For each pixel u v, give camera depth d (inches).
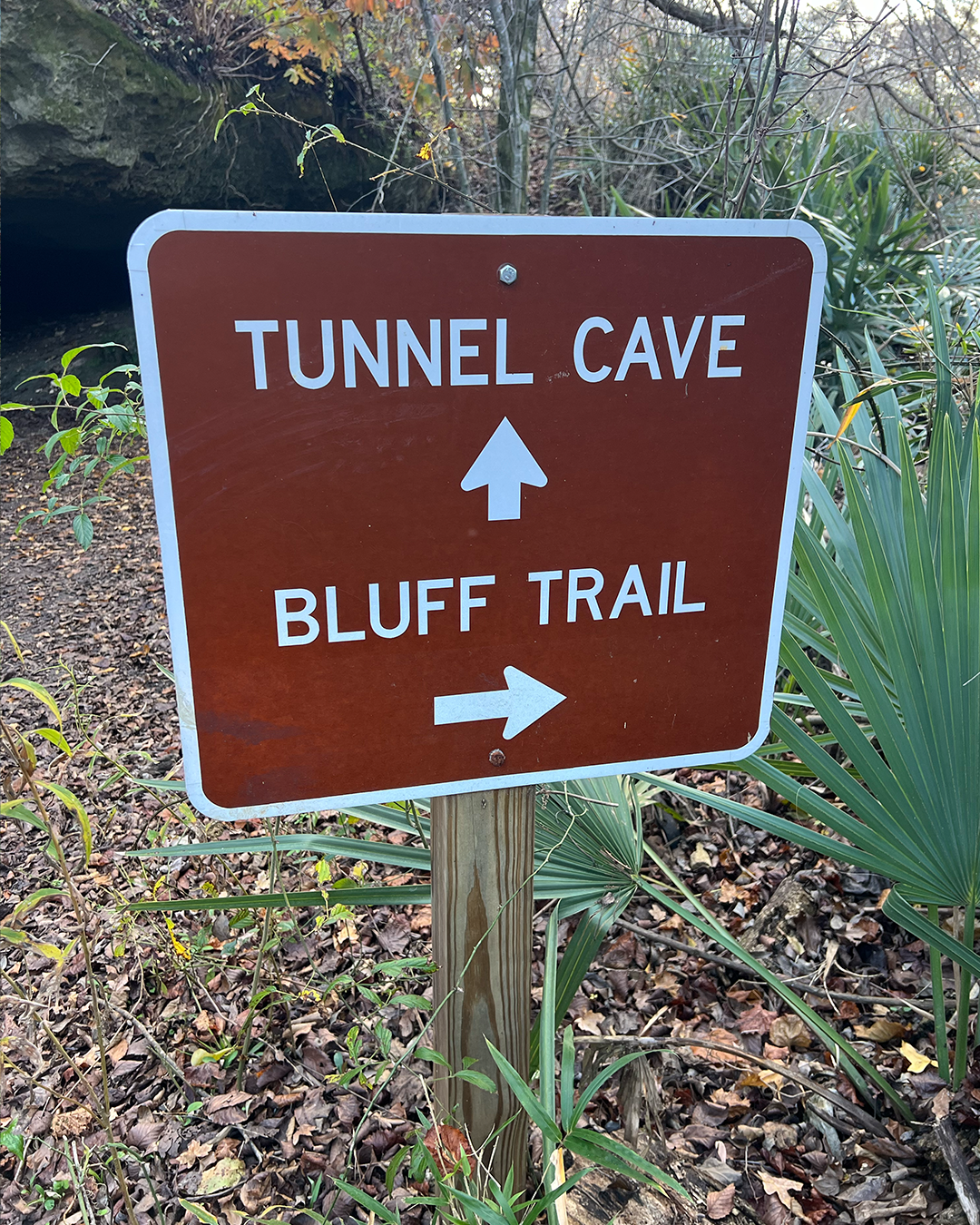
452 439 46.8
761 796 123.6
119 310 399.5
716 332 49.1
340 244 42.6
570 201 332.5
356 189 351.3
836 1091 83.7
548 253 45.3
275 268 42.2
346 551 47.0
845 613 67.5
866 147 274.4
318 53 290.2
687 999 98.3
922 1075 82.8
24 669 201.2
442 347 45.3
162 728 174.6
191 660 46.8
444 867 56.9
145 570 251.6
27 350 382.3
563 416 48.1
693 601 53.6
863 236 199.5
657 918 110.8
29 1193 86.0
